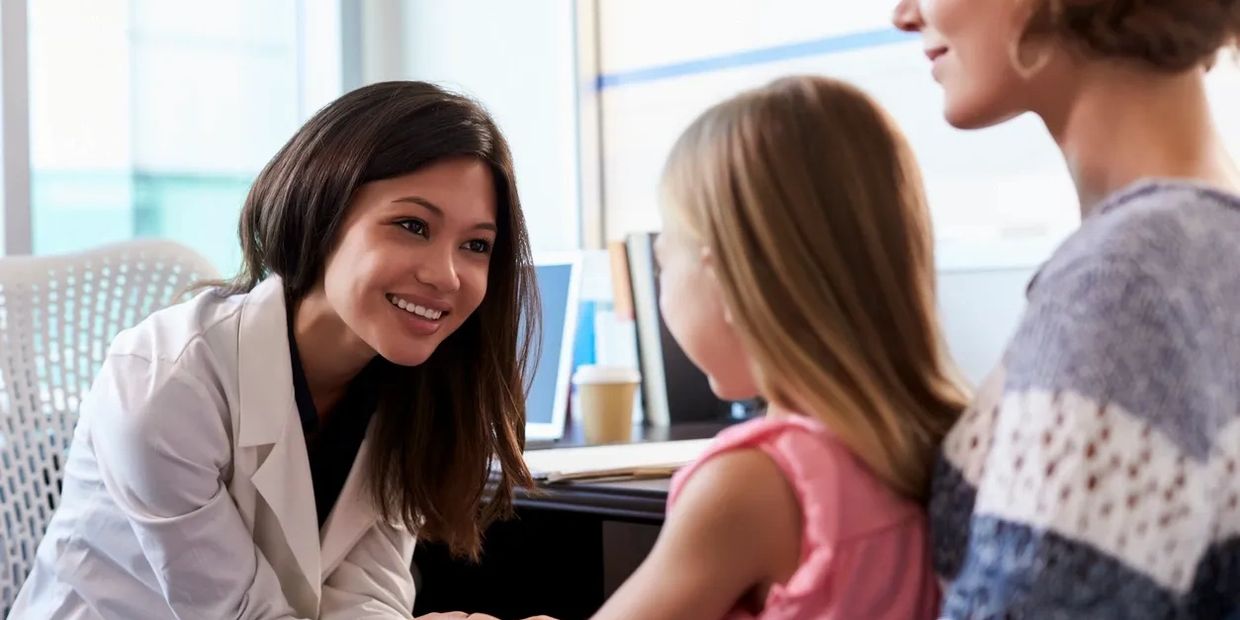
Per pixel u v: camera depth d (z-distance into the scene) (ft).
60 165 7.36
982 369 5.95
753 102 2.37
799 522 2.17
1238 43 2.12
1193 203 1.92
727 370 2.41
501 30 8.21
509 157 4.07
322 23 8.64
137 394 3.76
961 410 2.35
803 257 2.24
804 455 2.18
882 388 2.23
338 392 4.40
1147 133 2.13
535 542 5.62
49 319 5.07
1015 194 5.82
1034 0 2.15
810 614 2.11
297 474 4.03
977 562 1.84
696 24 7.18
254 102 8.34
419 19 8.72
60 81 7.36
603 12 7.70
